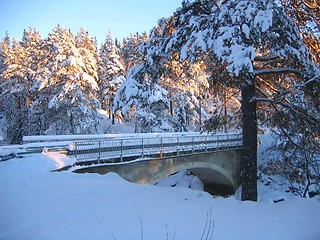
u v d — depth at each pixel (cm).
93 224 414
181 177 2948
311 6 915
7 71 3531
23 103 3600
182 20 995
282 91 982
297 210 499
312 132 965
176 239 362
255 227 412
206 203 558
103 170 1248
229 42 819
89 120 2780
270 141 2684
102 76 3731
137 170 1460
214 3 984
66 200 541
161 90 2202
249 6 803
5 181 725
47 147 1320
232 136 2467
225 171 2366
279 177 2362
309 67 897
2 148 1250
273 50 907
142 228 396
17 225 420
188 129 3656
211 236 367
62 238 367
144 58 1090
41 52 3431
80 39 3681
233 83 895
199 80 1620
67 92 2586
